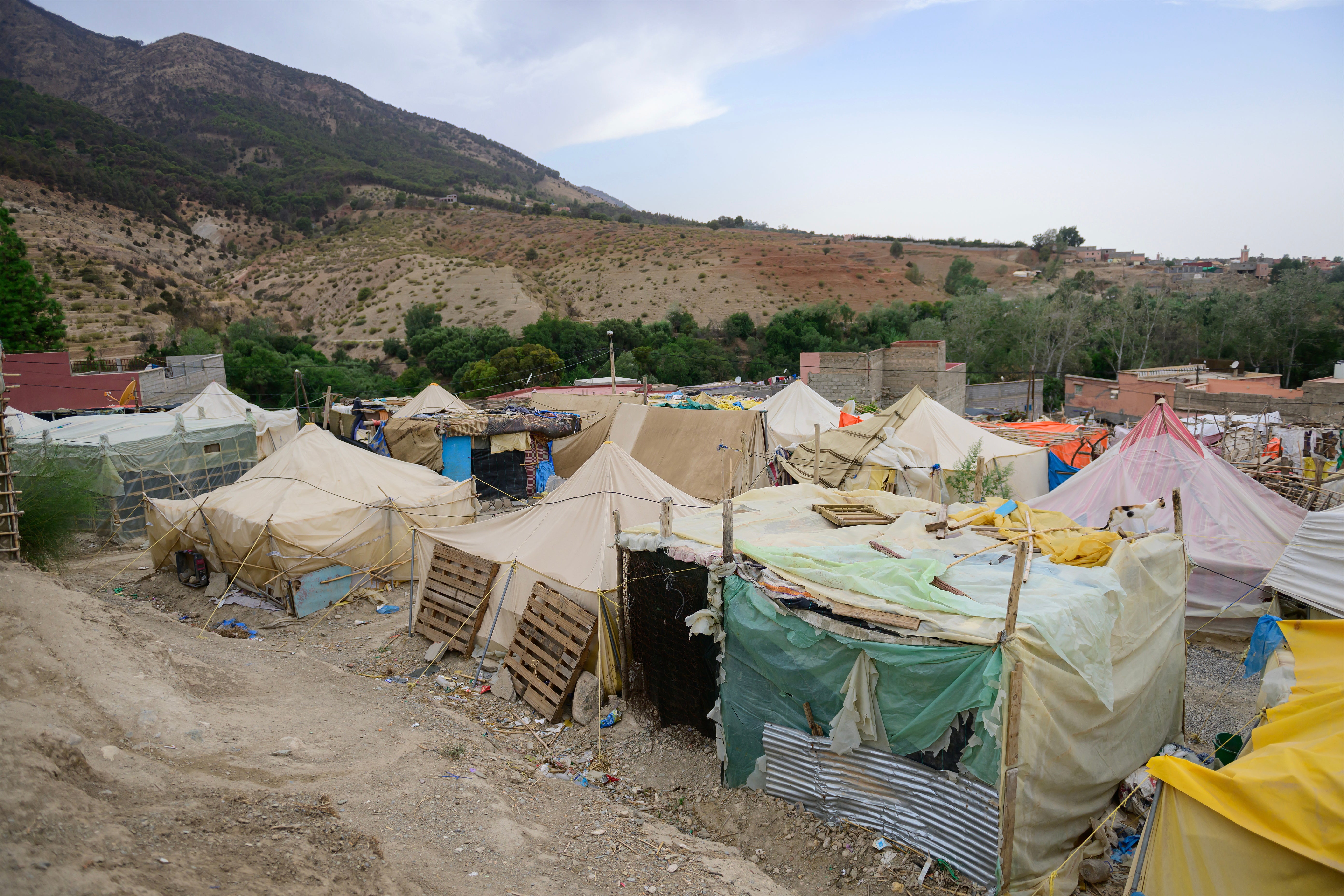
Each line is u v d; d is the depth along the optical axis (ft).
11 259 122.01
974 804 20.16
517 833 21.43
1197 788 16.37
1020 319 195.93
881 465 62.13
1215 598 41.22
